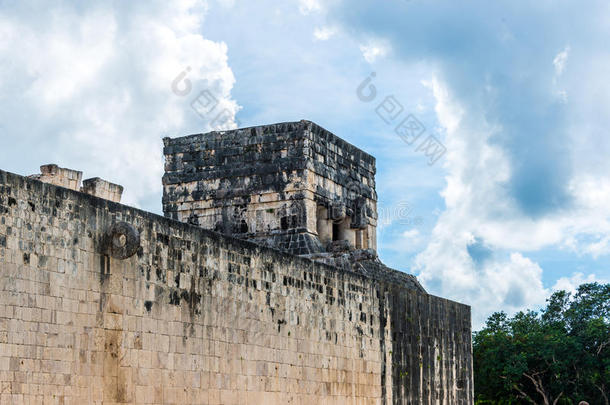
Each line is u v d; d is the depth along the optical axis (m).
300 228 43.84
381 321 42.03
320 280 37.53
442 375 47.34
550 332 69.62
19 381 23.48
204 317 30.44
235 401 31.61
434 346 46.84
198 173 46.16
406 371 43.72
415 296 45.56
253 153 45.44
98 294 26.20
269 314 33.88
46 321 24.41
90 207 26.20
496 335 69.94
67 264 25.22
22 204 24.02
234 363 31.72
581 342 68.00
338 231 47.88
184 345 29.44
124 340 27.02
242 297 32.44
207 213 45.69
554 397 68.44
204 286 30.55
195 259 30.27
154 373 28.08
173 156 46.81
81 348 25.47
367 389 40.25
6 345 23.19
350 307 39.59
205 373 30.28
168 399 28.58
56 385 24.56
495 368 67.44
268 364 33.59
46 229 24.67
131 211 27.73
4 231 23.44
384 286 42.66
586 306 72.19
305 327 36.16
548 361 67.56
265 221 44.53
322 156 45.81
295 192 44.22
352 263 42.22
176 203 46.28
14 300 23.53
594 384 66.56
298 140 44.84
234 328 31.86
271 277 34.25
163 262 28.81
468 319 51.28
